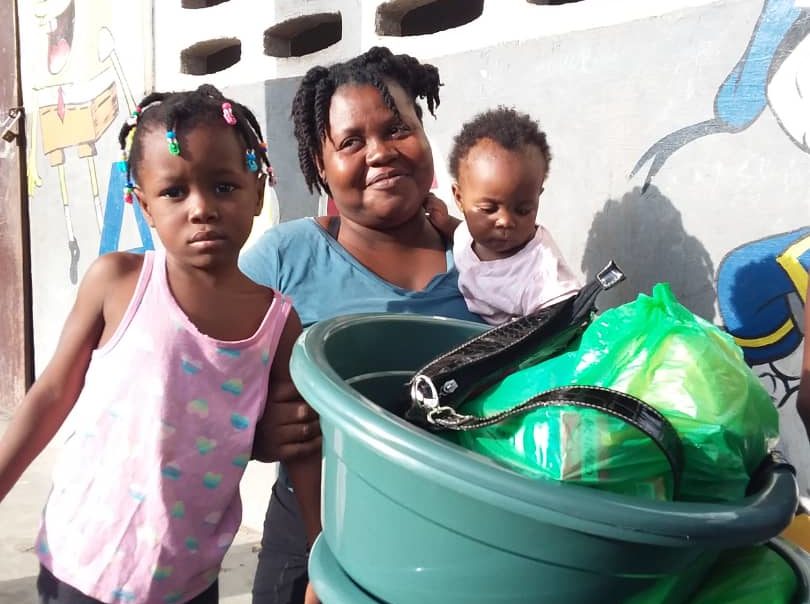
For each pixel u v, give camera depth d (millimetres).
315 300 1539
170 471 1325
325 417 971
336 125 1484
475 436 929
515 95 2041
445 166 2250
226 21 3121
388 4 2430
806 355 1313
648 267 1782
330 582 1006
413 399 1055
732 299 1645
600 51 1844
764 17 1567
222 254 1314
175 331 1327
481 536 835
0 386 5004
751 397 915
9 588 2791
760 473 933
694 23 1674
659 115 1741
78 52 4145
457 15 2832
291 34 2951
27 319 4797
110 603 1348
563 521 775
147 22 3574
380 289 1547
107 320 1372
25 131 4699
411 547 894
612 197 1843
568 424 836
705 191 1678
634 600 834
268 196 2975
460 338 1342
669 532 765
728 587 911
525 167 1543
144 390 1321
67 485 1372
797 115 1530
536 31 1979
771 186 1576
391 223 1549
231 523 1453
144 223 3752
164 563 1352
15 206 4773
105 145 4000
